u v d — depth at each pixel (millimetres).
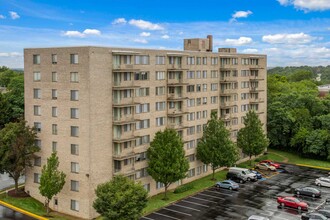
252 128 86688
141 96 64375
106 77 57375
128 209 47469
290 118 100062
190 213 56844
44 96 60312
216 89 83500
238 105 90750
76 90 56281
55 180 55688
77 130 56750
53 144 59875
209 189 69750
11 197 63250
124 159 59719
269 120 105938
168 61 69750
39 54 60250
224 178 77500
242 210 57969
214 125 75125
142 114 64812
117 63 59281
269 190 68938
